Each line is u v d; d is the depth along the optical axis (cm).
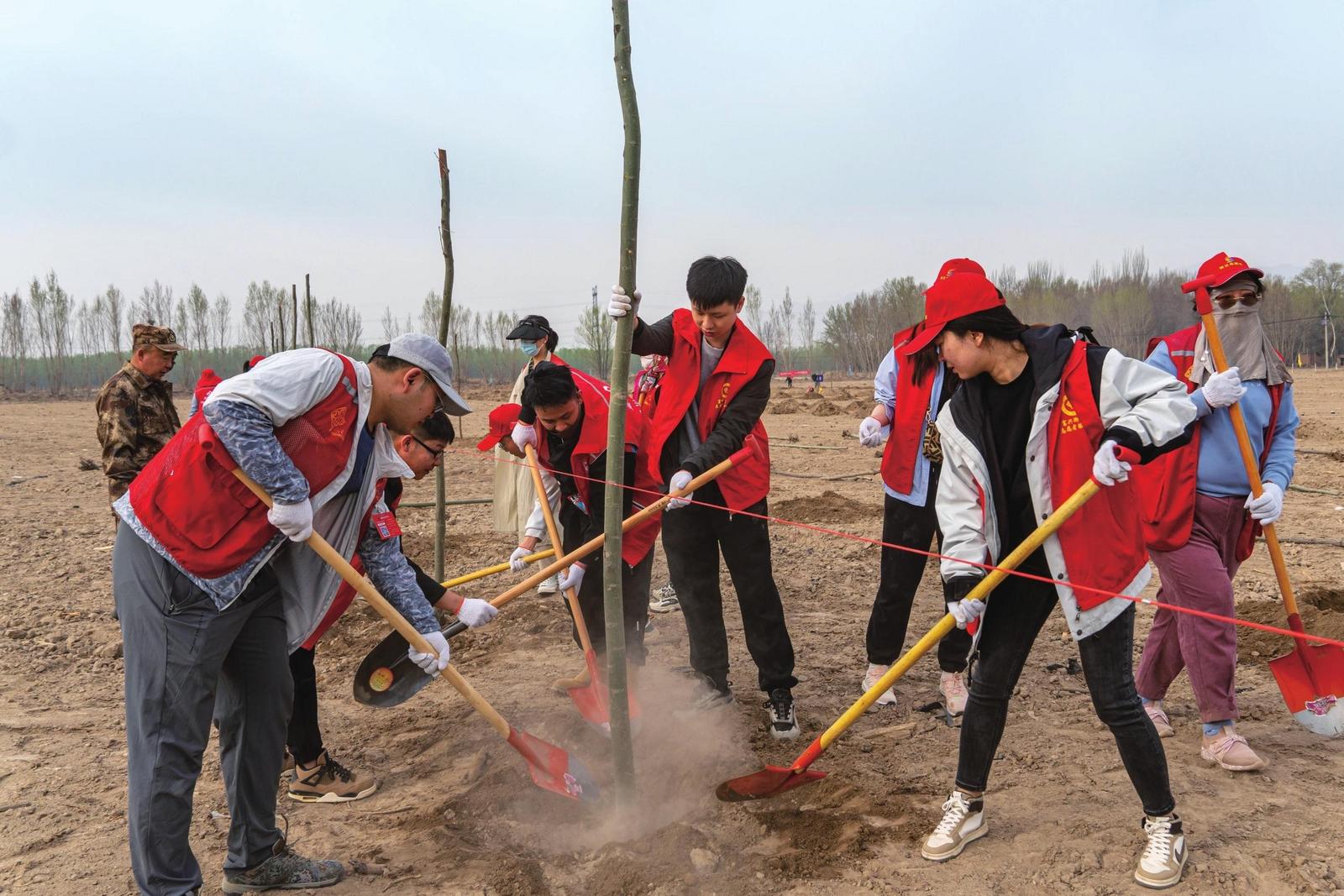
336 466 303
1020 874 320
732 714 475
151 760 288
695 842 344
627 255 325
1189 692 485
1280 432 404
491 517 1005
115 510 298
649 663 559
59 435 2447
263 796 318
